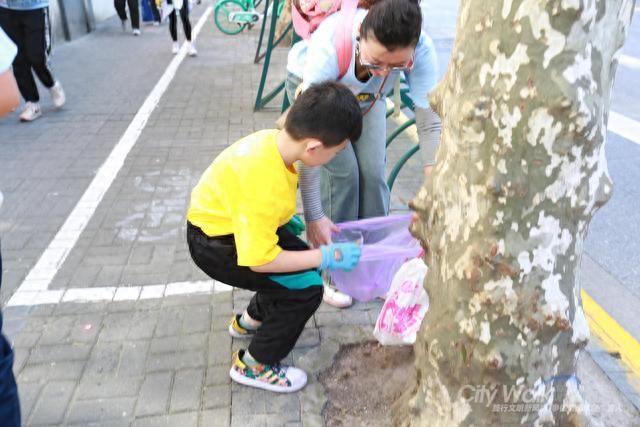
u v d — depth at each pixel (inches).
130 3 431.8
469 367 60.9
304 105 66.6
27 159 181.8
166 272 118.7
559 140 48.5
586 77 46.8
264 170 68.2
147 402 84.7
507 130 49.6
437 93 59.6
